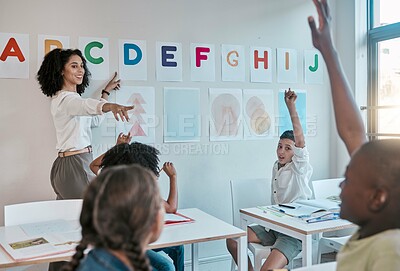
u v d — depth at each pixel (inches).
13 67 107.3
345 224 85.3
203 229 81.0
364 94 140.2
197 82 127.0
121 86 117.8
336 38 147.4
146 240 37.2
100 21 115.4
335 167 147.8
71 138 100.2
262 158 136.3
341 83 41.9
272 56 137.4
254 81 134.8
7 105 107.1
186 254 124.6
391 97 132.5
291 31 140.4
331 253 139.6
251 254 116.2
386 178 33.6
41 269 110.0
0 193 106.9
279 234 101.7
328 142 147.3
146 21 120.5
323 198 115.1
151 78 121.3
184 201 126.0
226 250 131.4
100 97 115.5
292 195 110.0
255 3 134.6
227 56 130.8
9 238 74.5
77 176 99.5
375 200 33.9
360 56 139.8
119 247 35.1
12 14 107.0
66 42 111.9
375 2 138.5
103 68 115.8
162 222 39.1
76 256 38.1
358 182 35.2
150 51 121.0
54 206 92.8
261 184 123.6
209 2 128.2
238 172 133.0
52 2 110.6
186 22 125.3
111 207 34.8
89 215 36.1
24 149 109.0
